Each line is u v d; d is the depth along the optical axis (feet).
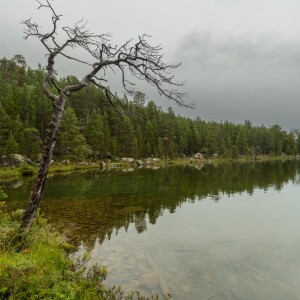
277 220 64.85
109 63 35.91
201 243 47.03
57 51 34.96
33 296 19.16
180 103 36.81
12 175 177.47
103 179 156.87
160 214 69.77
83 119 311.06
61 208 73.97
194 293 29.78
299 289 31.53
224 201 90.07
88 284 26.89
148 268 35.29
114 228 55.11
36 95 310.86
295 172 222.89
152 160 349.82
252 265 37.93
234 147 472.44
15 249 28.17
